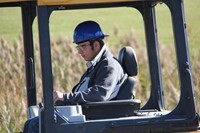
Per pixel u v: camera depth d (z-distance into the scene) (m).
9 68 26.12
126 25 44.00
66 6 13.54
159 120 12.11
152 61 15.03
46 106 11.83
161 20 44.56
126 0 12.25
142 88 28.28
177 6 12.16
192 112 12.05
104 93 13.05
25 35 15.39
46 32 11.88
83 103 12.88
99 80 13.33
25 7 15.29
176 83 28.69
